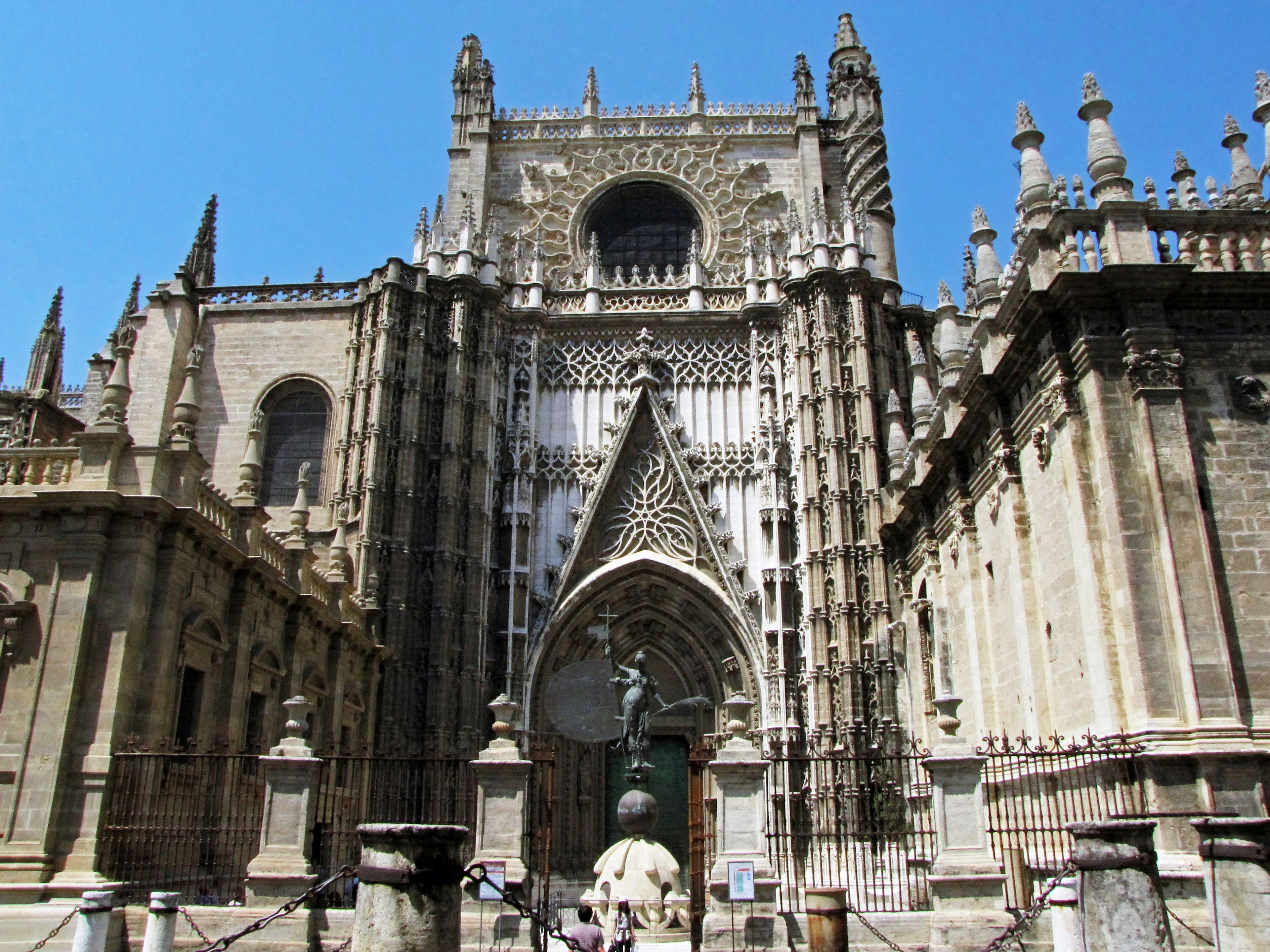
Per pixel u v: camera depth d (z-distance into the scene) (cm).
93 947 1200
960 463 2614
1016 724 2233
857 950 1616
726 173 4541
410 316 3856
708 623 3897
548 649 3797
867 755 3231
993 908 1600
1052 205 2050
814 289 3938
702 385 4131
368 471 3616
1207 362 1817
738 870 1631
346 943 1492
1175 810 1562
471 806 3294
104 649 1950
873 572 3541
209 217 4375
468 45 4741
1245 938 1020
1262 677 1662
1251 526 1733
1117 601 1720
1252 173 2262
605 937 2050
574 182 4566
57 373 4288
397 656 3441
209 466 2255
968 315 3838
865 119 4509
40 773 1867
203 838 2111
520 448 3966
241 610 2366
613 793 3903
